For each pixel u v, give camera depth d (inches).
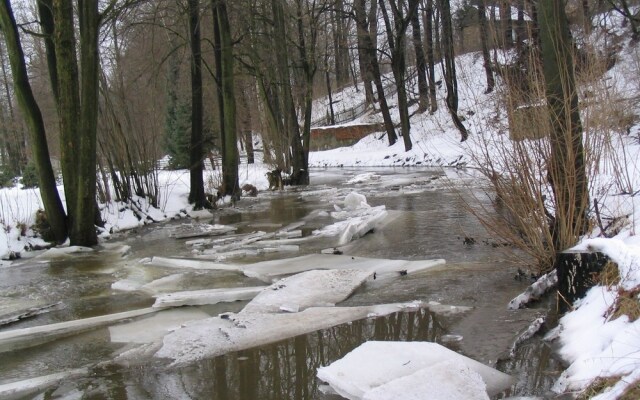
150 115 631.8
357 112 1884.8
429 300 253.0
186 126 1144.8
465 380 154.2
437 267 311.0
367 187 812.0
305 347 204.2
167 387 177.2
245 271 323.3
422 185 770.8
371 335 213.5
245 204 706.2
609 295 184.5
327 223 502.3
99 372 191.3
